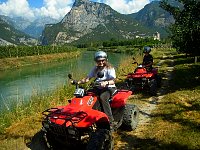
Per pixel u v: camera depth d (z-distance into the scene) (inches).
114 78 137.3
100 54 134.3
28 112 201.6
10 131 164.4
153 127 159.5
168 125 160.4
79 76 321.7
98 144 106.8
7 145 137.2
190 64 479.8
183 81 301.7
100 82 134.7
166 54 877.2
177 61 578.6
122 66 465.7
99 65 135.6
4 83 604.7
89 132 119.1
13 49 1237.7
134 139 144.9
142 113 191.3
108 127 123.3
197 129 149.9
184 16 313.7
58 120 115.9
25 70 901.2
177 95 233.5
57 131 115.8
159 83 273.7
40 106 216.2
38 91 282.5
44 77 657.6
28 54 1283.2
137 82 248.8
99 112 120.5
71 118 112.8
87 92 133.7
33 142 141.5
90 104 126.2
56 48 1566.2
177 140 136.9
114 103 141.8
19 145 137.1
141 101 224.8
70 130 112.6
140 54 697.0
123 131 156.1
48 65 1055.6
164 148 130.5
